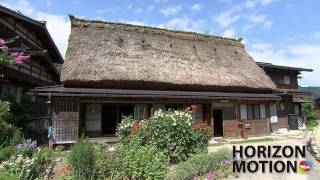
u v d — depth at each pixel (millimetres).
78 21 17828
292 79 26344
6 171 6344
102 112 15188
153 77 15773
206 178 7598
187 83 16641
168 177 7051
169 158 9102
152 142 9172
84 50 15766
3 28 14516
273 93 21062
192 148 9695
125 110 15664
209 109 17484
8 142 9172
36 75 19125
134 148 7691
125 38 17922
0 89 14062
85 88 14320
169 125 9398
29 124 14820
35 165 7699
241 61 21656
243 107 19062
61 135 13219
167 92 15914
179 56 18516
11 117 11945
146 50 17656
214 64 19438
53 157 10109
